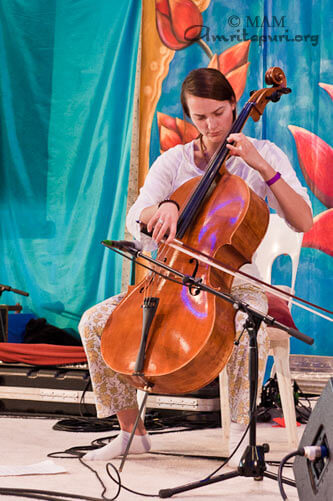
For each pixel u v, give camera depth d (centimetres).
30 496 192
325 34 467
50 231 509
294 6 472
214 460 252
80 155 507
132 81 499
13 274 513
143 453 264
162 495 195
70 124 510
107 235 495
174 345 215
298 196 247
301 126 471
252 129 475
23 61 520
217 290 201
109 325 239
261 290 261
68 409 359
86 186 504
